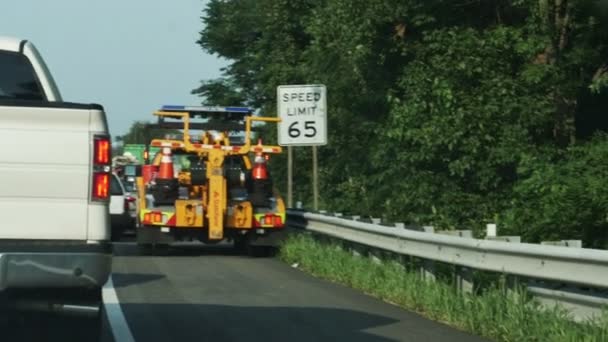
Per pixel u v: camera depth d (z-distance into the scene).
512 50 18.22
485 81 18.06
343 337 9.85
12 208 6.90
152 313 11.45
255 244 20.08
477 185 18.52
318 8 24.34
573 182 14.22
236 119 21.19
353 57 20.67
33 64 8.94
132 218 26.28
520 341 9.33
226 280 15.25
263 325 10.59
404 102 19.11
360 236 15.98
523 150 17.38
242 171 20.39
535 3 17.97
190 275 16.02
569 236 14.06
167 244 20.86
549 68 17.56
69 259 6.88
